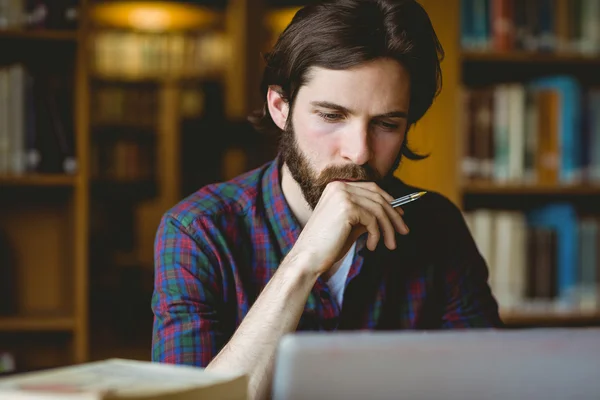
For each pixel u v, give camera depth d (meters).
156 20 6.42
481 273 1.45
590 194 2.65
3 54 2.46
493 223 2.38
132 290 4.93
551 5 2.37
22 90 2.27
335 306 1.25
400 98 1.15
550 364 0.53
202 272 1.22
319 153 1.17
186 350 1.16
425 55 1.17
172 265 1.23
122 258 5.15
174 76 6.15
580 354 0.53
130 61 6.23
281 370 0.52
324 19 1.14
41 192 2.46
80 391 0.53
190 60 6.35
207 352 1.17
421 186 2.44
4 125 2.27
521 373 0.53
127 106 5.54
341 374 0.52
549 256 2.36
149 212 5.34
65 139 2.31
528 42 2.37
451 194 2.32
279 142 1.32
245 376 0.60
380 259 1.30
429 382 0.52
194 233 1.24
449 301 1.41
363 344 0.52
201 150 5.05
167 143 5.12
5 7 2.29
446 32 2.33
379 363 0.52
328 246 1.08
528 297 2.36
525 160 2.33
